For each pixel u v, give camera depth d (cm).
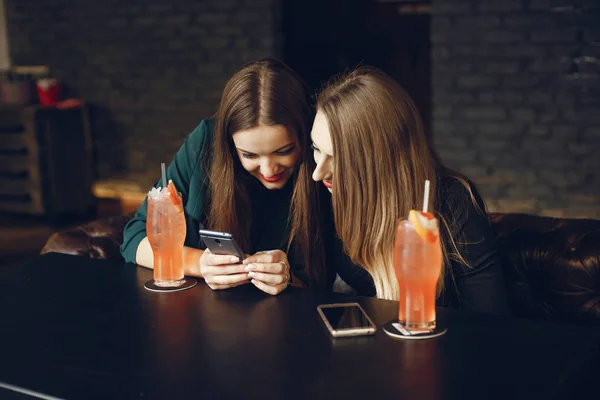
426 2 523
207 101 528
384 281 146
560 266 164
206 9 516
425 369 101
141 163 558
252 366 103
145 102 548
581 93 424
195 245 174
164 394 96
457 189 150
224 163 161
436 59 453
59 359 108
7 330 120
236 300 131
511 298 170
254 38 506
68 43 564
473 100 449
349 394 94
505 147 447
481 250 147
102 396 96
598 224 165
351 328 114
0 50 582
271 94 150
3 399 101
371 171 141
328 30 542
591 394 108
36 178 490
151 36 536
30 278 148
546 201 443
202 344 112
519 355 104
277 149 153
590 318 160
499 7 432
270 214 177
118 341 114
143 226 165
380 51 543
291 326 118
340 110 141
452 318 119
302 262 178
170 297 134
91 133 557
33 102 509
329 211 170
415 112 146
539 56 429
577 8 415
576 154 431
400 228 113
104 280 146
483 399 92
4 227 480
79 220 502
